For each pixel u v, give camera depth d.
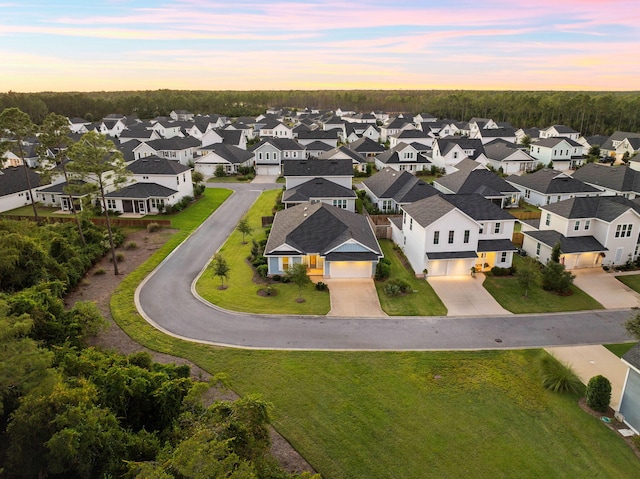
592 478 17.75
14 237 30.36
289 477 15.43
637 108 132.88
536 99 155.25
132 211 56.72
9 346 16.00
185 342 27.08
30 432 14.83
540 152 90.44
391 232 47.94
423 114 161.38
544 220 43.09
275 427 20.30
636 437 19.45
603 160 94.94
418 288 35.41
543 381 23.50
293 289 34.78
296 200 52.91
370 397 22.31
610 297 34.03
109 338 27.41
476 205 41.06
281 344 26.95
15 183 60.22
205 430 13.98
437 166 84.81
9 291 28.20
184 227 50.78
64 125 45.69
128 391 18.73
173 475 12.62
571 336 28.42
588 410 21.64
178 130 123.62
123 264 39.81
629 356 20.42
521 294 34.47
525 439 19.75
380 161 85.00
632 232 39.12
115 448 15.71
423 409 21.52
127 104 184.12
